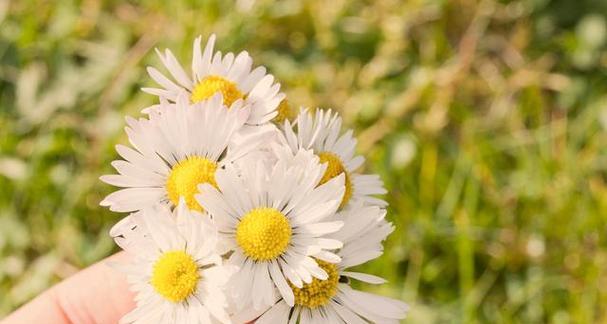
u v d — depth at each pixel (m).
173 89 0.26
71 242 0.36
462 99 0.39
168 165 0.26
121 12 0.40
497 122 0.39
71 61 0.39
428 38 0.40
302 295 0.26
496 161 0.38
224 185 0.25
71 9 0.40
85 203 0.37
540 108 0.39
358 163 0.27
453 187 0.36
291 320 0.26
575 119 0.39
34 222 0.37
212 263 0.25
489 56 0.40
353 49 0.40
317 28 0.40
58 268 0.36
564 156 0.38
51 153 0.37
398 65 0.39
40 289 0.36
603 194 0.37
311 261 0.25
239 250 0.25
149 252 0.25
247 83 0.27
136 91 0.38
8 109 0.38
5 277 0.36
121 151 0.25
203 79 0.27
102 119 0.37
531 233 0.36
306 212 0.25
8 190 0.37
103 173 0.36
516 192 0.37
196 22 0.38
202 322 0.25
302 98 0.38
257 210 0.25
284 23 0.40
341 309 0.26
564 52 0.40
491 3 0.40
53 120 0.37
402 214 0.36
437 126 0.38
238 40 0.38
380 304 0.26
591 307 0.36
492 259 0.36
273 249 0.25
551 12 0.39
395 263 0.36
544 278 0.36
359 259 0.26
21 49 0.39
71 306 0.31
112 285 0.31
